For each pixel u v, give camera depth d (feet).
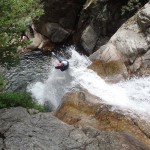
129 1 49.60
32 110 26.13
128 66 40.88
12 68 53.78
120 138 22.85
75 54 57.52
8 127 23.12
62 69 44.98
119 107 31.32
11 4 29.66
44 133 22.66
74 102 32.45
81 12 58.85
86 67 45.06
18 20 30.71
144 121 28.60
